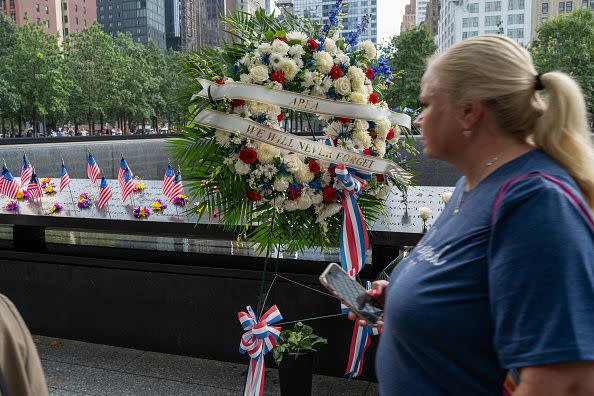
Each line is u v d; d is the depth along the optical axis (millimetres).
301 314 3740
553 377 1040
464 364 1224
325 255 3834
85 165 11609
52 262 4324
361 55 3016
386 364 1392
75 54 46156
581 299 1038
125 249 4336
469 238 1227
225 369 3895
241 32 2979
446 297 1229
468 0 80125
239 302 3885
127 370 3889
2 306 1133
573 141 1245
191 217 3904
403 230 3371
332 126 2898
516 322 1077
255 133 2758
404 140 3461
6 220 4324
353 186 2850
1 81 36250
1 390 1052
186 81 2990
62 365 3963
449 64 1328
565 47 34438
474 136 1339
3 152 9234
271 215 3049
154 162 14617
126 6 119062
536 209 1110
